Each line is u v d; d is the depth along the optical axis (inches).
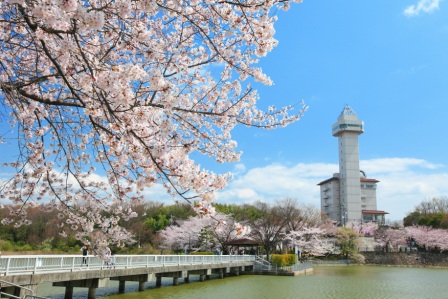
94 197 232.8
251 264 1272.1
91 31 176.1
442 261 2012.8
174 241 1775.3
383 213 2908.5
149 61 195.6
